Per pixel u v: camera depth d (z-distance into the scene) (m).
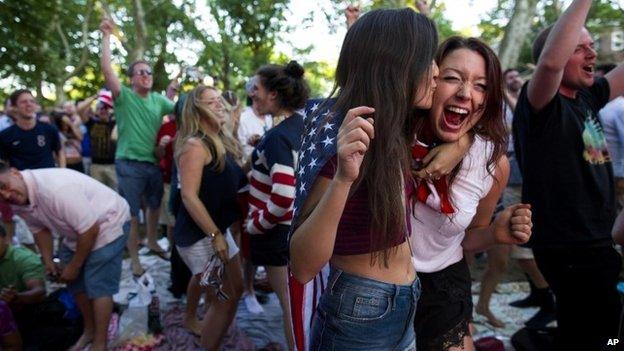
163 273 4.86
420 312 2.12
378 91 1.43
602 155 2.59
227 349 3.42
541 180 2.53
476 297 4.35
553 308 3.71
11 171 2.90
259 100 2.95
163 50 19.73
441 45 1.85
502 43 8.54
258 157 2.88
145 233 6.42
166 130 5.09
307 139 1.56
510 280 4.83
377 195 1.45
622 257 2.60
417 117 1.80
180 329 3.65
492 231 2.06
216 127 3.03
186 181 2.91
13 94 5.66
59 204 2.94
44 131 5.85
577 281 2.56
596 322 2.57
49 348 3.35
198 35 18.84
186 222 3.11
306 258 1.43
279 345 3.50
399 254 1.65
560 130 2.47
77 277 3.27
